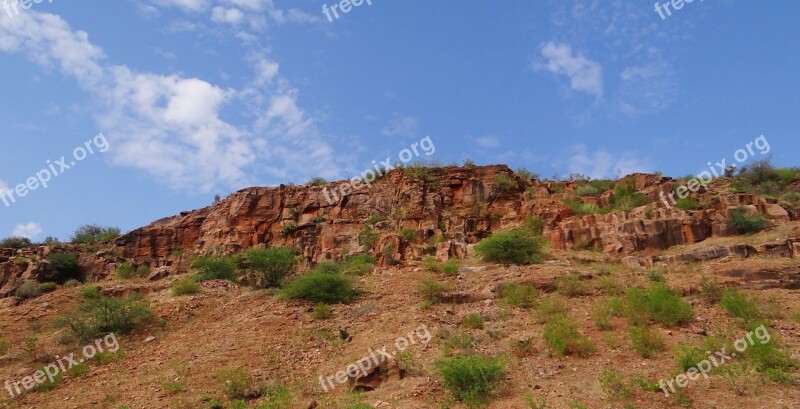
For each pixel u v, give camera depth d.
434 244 30.75
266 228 40.50
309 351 16.34
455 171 40.19
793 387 10.64
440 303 19.38
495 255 24.80
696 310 16.48
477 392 11.33
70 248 43.38
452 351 14.45
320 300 21.28
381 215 38.12
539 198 35.62
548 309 16.81
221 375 14.62
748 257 21.36
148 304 22.59
